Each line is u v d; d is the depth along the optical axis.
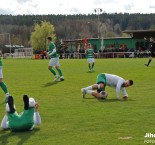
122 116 10.52
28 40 169.25
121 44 80.06
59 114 11.08
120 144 7.78
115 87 14.01
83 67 36.81
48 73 29.17
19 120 8.96
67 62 49.94
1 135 8.73
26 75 27.45
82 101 13.56
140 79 21.64
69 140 8.16
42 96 15.27
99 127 9.27
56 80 22.31
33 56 79.56
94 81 21.30
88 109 11.80
